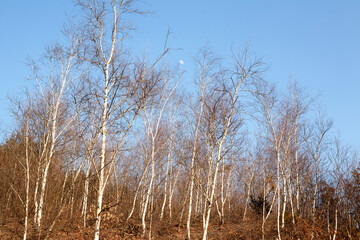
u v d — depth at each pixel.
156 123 23.69
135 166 27.02
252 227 25.89
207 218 17.59
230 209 33.97
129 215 24.14
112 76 14.27
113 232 21.58
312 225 23.64
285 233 23.59
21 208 20.69
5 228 19.36
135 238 20.64
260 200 29.17
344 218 25.75
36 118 18.78
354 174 24.72
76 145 21.95
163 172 27.08
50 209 20.61
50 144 19.52
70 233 20.31
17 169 22.62
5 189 22.77
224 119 18.83
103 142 13.80
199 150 21.56
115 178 25.05
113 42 14.77
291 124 25.39
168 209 27.86
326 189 27.80
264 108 24.11
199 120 21.42
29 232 18.83
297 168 29.05
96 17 14.71
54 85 19.84
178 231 23.53
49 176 21.34
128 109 14.02
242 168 31.70
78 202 24.92
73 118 20.14
